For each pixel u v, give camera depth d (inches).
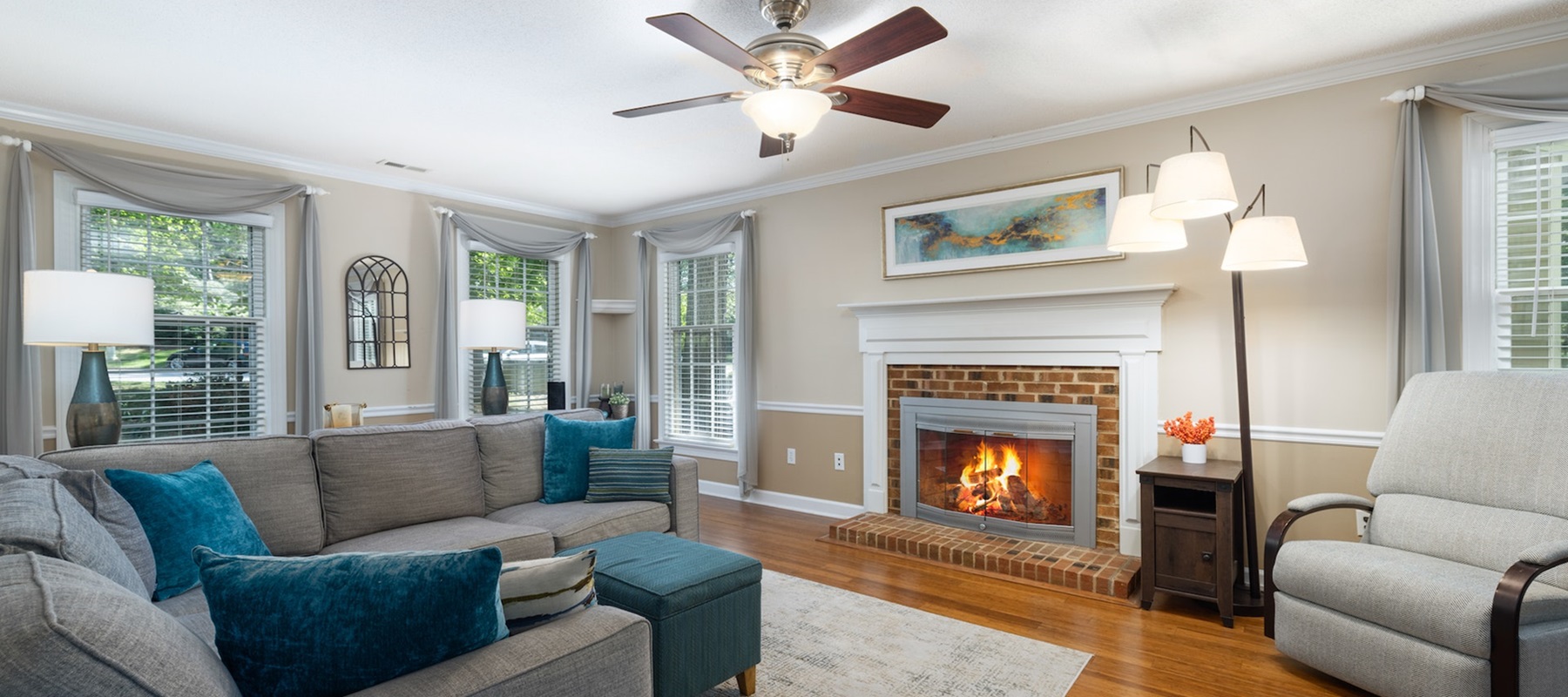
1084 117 151.3
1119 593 132.2
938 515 173.8
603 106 142.6
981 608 128.0
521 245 223.9
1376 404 124.6
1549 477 95.0
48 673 32.9
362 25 107.4
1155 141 146.8
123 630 36.3
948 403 172.9
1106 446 152.8
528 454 139.0
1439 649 84.8
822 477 199.8
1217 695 96.1
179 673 37.5
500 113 146.7
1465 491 101.8
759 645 97.4
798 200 203.9
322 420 179.8
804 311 203.0
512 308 163.8
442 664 49.8
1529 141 112.7
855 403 192.7
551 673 53.4
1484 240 116.0
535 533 114.7
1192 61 122.9
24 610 33.9
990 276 169.5
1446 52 117.0
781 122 93.4
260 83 130.3
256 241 177.3
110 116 148.6
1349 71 125.2
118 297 109.0
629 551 100.4
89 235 153.2
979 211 170.1
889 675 102.4
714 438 226.8
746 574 95.3
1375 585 91.0
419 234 204.8
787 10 96.5
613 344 252.7
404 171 192.4
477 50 116.0
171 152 162.6
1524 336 113.7
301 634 46.6
